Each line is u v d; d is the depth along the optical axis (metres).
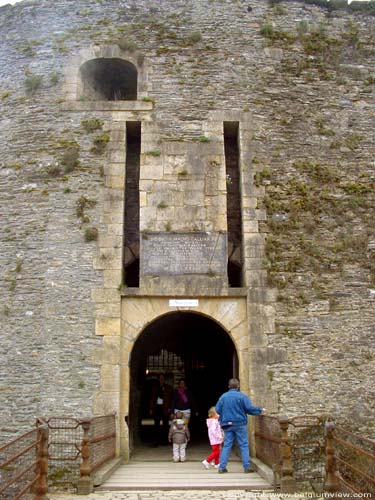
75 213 10.80
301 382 9.93
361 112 11.87
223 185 11.08
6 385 9.91
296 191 11.10
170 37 12.17
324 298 10.41
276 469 7.80
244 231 10.75
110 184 10.98
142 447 12.31
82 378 9.86
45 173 11.14
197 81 11.80
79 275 10.40
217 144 11.33
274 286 10.43
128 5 12.50
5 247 10.73
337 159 11.45
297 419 9.56
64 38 12.25
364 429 9.70
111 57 11.96
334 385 9.95
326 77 12.04
